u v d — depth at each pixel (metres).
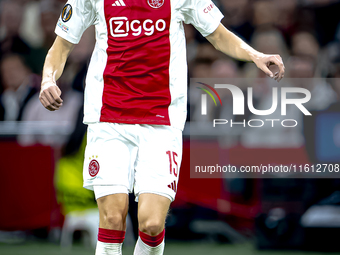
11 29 29.64
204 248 19.97
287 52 26.55
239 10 28.91
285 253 19.20
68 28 11.16
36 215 20.77
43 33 28.78
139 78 10.60
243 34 28.28
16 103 24.84
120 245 10.55
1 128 21.02
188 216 20.77
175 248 19.92
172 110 10.77
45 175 20.77
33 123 21.09
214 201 20.59
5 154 20.89
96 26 11.06
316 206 19.66
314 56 24.94
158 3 10.55
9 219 20.91
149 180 10.45
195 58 25.02
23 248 19.88
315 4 29.62
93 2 10.87
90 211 19.83
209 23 11.30
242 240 20.80
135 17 10.54
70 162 19.80
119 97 10.62
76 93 22.91
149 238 10.48
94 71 10.91
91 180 10.66
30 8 30.20
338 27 29.02
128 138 10.60
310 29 29.14
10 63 25.56
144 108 10.59
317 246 19.50
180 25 10.94
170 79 10.70
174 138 10.76
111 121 10.62
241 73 25.48
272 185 20.02
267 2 28.06
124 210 10.45
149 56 10.55
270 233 19.64
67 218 19.84
